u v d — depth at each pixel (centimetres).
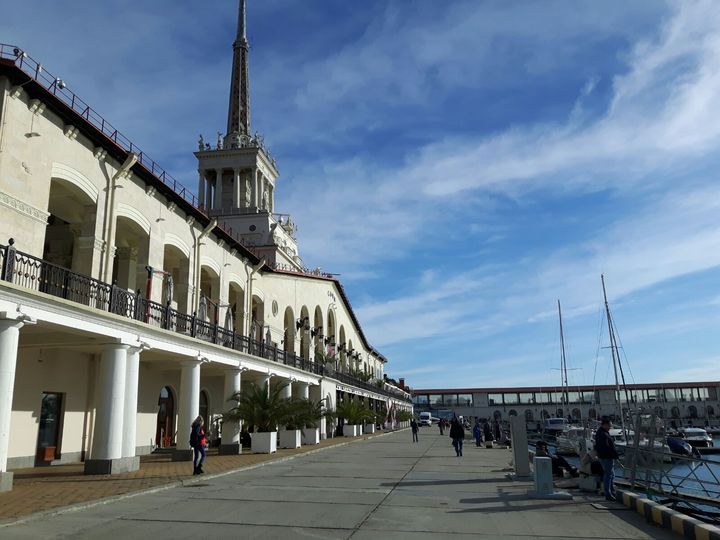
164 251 2586
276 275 4028
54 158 1734
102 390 1647
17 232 1565
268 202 7244
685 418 10406
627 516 1073
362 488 1427
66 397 2041
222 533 877
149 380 2573
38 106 1655
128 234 2441
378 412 6406
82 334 1583
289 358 3484
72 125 1798
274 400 2627
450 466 2062
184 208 2581
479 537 874
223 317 2988
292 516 1026
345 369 5747
